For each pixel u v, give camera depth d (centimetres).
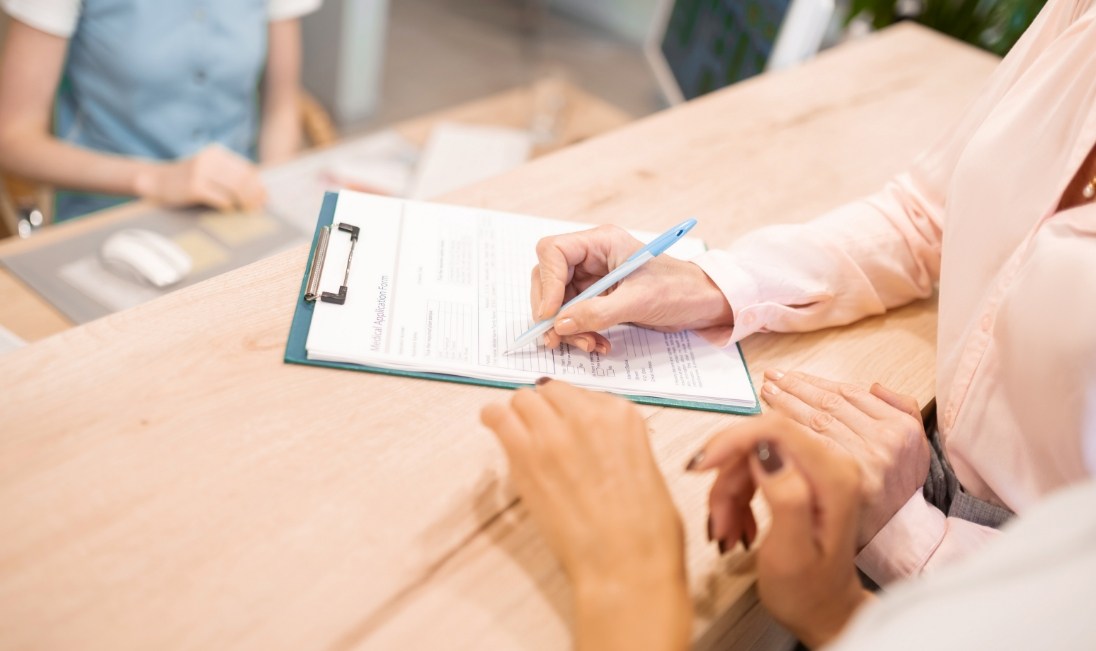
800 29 136
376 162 148
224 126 167
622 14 331
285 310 67
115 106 152
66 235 112
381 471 56
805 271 79
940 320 78
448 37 360
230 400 59
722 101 120
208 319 65
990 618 28
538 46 340
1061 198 69
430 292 71
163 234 116
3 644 43
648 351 71
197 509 51
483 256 77
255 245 118
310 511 53
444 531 53
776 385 70
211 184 123
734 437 47
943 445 75
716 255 77
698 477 60
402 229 78
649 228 88
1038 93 72
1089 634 27
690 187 98
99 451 54
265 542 50
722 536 52
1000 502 71
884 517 64
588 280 74
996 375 68
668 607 46
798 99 124
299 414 59
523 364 66
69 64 149
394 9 373
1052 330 62
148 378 59
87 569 47
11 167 142
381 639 47
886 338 81
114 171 133
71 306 101
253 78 166
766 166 105
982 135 76
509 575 51
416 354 64
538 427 52
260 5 159
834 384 69
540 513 51
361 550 51
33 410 55
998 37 182
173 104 155
